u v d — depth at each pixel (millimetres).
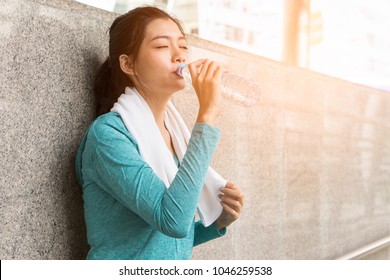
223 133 3760
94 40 2666
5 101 2174
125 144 2111
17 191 2217
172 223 1991
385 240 6020
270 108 4328
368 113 6004
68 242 2449
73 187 2490
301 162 4750
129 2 3480
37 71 2320
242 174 3959
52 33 2404
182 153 2535
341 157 5434
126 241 2193
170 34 2377
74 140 2506
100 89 2613
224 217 2613
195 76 2223
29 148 2273
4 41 2178
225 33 4449
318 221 4980
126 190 2031
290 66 4645
